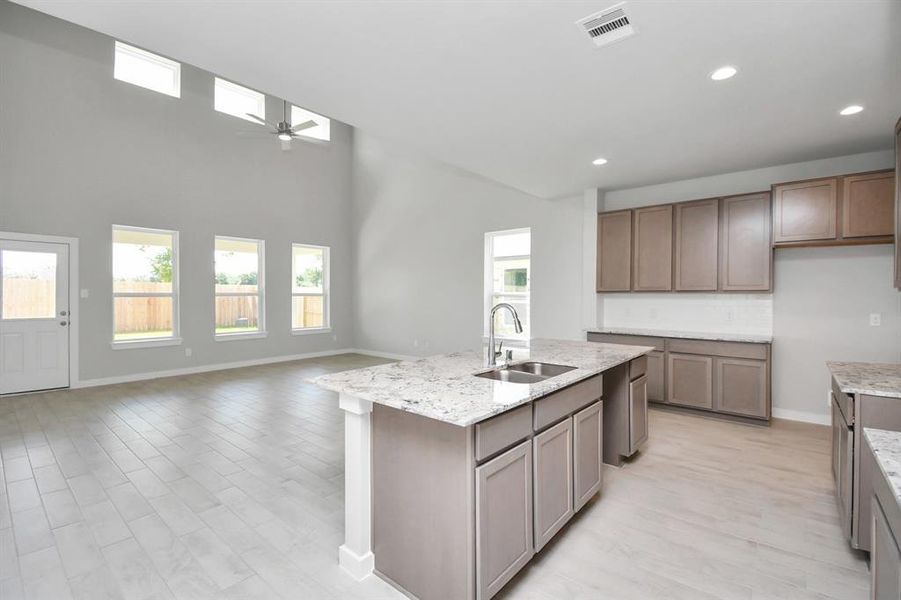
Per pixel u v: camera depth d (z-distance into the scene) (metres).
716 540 2.18
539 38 2.11
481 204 6.62
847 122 3.12
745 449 3.41
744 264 4.11
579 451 2.30
